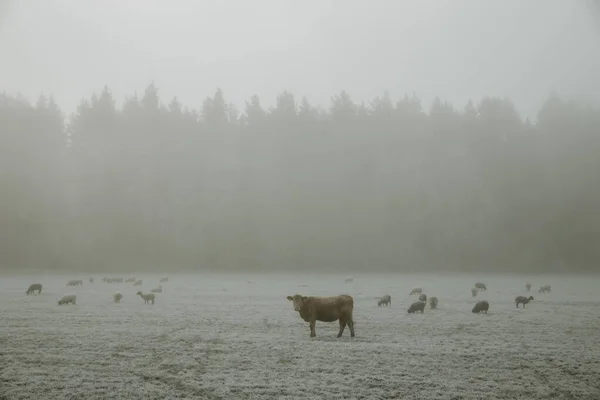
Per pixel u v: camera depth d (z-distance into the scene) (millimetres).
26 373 10547
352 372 10758
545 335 15898
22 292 34125
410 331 16797
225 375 10469
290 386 9672
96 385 9703
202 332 16281
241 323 18688
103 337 14977
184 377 10320
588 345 14078
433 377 10422
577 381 10250
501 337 15484
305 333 16344
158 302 27781
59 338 14695
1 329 16359
